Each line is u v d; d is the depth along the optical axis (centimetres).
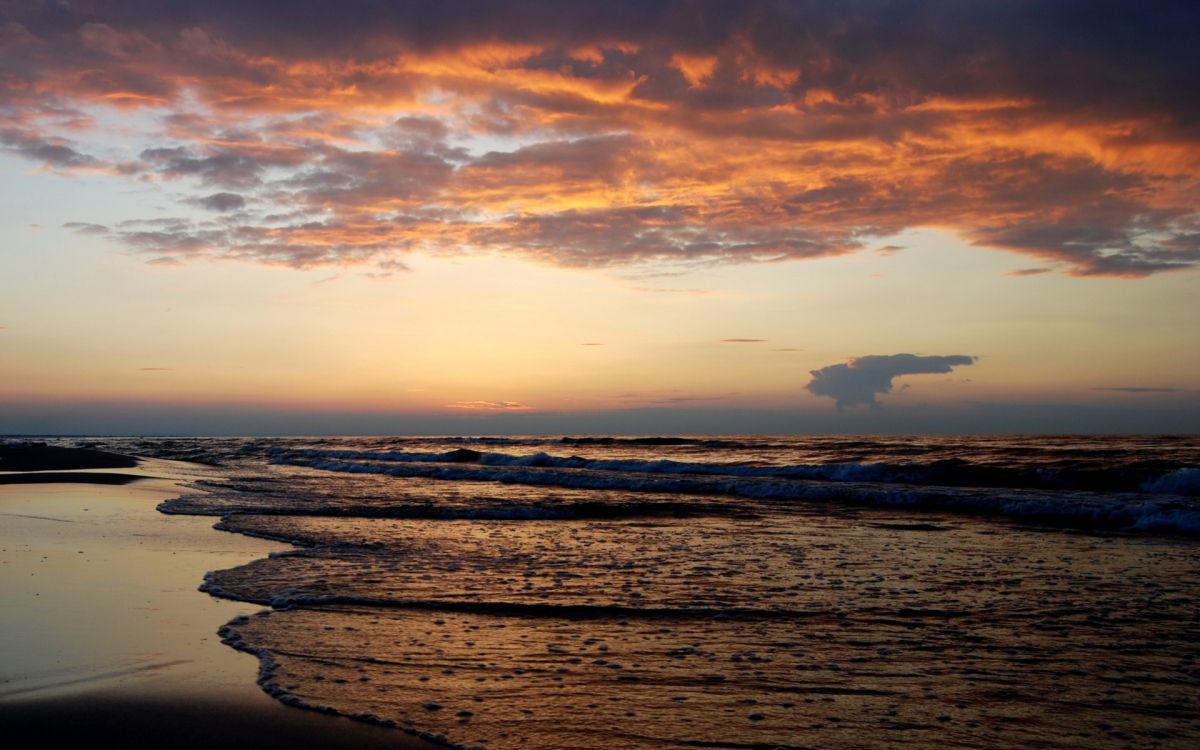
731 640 732
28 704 555
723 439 8006
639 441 7744
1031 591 938
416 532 1470
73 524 1513
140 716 534
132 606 841
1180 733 506
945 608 854
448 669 644
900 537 1409
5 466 3597
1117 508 1614
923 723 527
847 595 921
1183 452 3594
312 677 620
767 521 1662
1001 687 597
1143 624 780
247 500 2058
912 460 3541
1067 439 6356
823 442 6569
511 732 515
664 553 1231
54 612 807
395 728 520
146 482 2695
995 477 2459
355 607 859
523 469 3369
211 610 834
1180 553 1214
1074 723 525
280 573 1042
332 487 2561
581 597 911
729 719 536
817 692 589
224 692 583
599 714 546
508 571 1074
